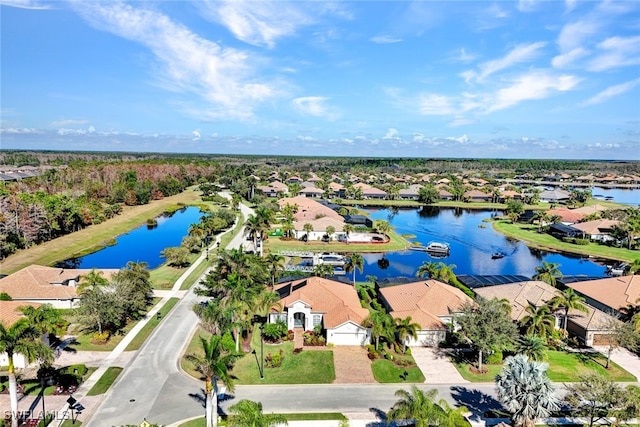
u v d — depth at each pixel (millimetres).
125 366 48281
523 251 116812
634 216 125438
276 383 46031
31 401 40906
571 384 46406
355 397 43750
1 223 101250
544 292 63969
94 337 54062
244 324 51344
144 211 161375
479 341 48031
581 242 120250
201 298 70625
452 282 75500
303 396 43656
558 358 52906
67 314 54719
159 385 44562
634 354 54562
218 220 124312
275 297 56719
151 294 71625
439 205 198500
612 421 38719
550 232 136000
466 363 51406
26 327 36656
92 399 41625
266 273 68062
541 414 35781
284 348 54156
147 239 123500
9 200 109125
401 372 48719
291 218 127125
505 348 47844
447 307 60469
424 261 104125
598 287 69625
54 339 53156
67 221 121000
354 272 83938
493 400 43656
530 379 36125
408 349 53438
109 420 38438
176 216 161000
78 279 70125
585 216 144875
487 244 124062
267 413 40312
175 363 49188
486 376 48500
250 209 167000
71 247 107438
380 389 45406
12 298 62250
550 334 55156
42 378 42219
